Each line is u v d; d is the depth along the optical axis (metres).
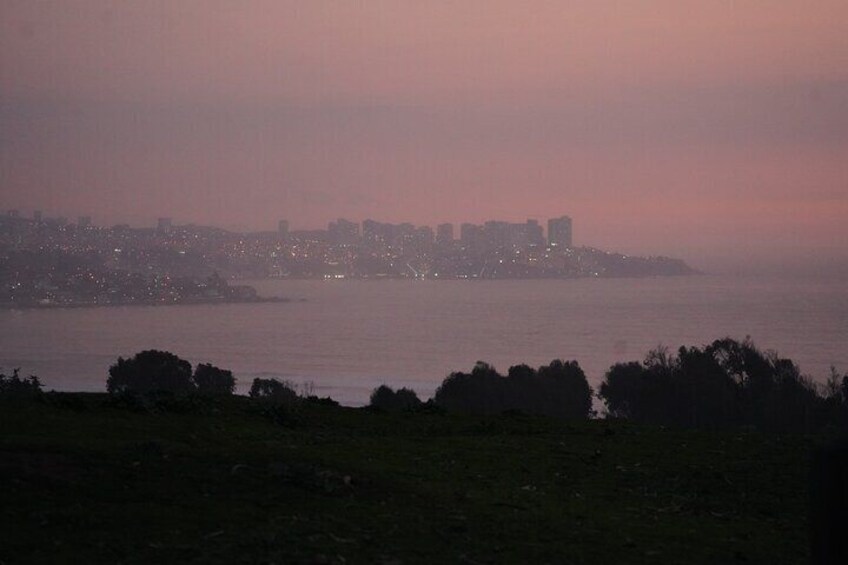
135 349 141.50
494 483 14.87
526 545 11.57
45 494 11.70
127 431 15.51
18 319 182.12
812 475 8.62
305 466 13.61
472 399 49.41
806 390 45.75
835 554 8.34
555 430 20.50
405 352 173.38
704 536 12.73
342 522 11.81
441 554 10.95
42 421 15.53
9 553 9.96
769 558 11.88
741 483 15.95
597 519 13.19
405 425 20.33
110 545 10.38
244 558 10.27
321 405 22.42
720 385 47.22
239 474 13.22
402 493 13.45
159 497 12.05
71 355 129.25
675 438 19.70
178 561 10.09
